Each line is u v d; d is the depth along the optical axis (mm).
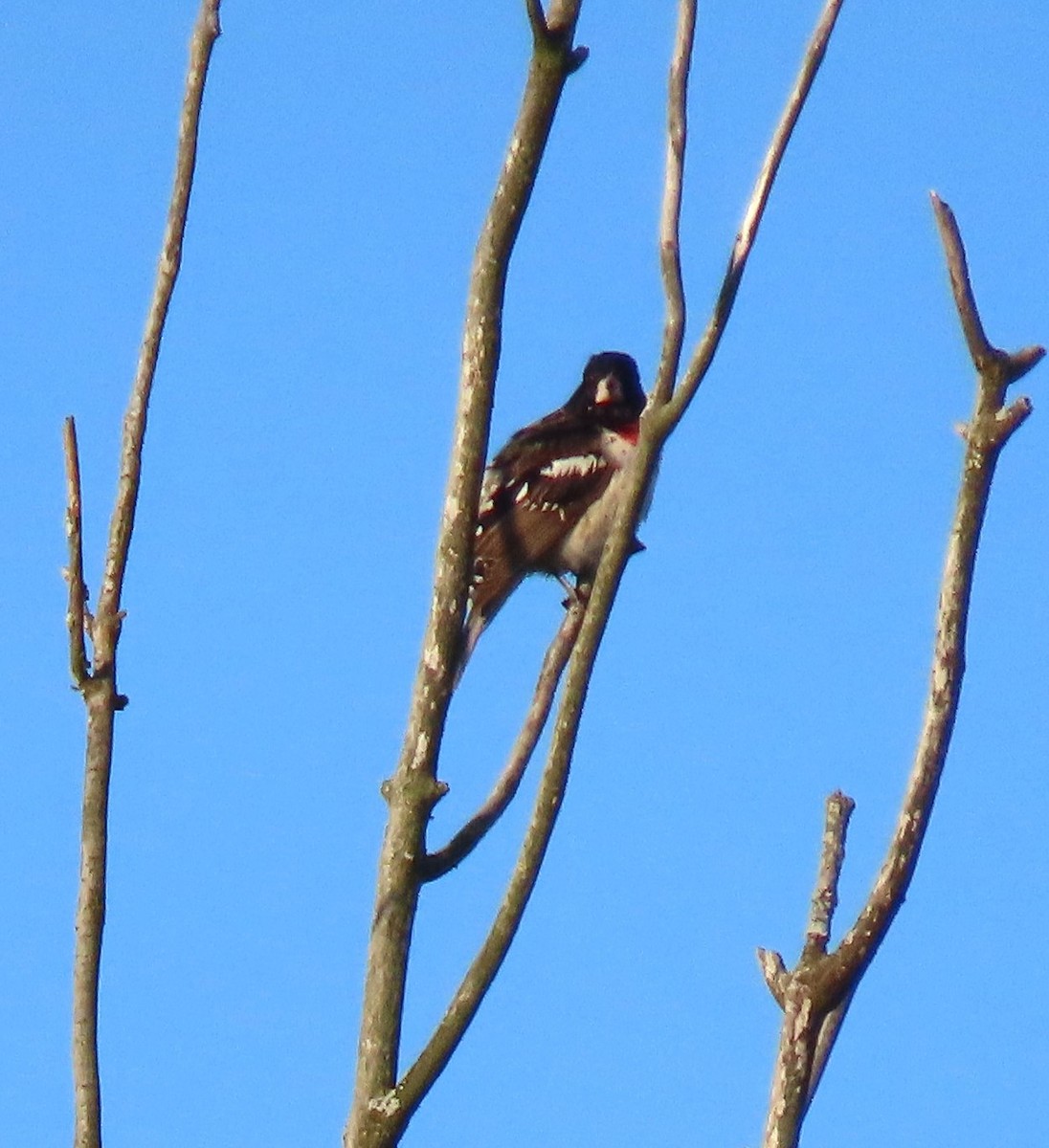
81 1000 8602
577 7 8586
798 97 8602
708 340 8383
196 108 9312
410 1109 8188
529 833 8266
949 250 7941
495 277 8695
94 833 8812
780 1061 7625
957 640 7863
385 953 8492
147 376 9203
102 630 9055
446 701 8766
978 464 7902
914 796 7754
